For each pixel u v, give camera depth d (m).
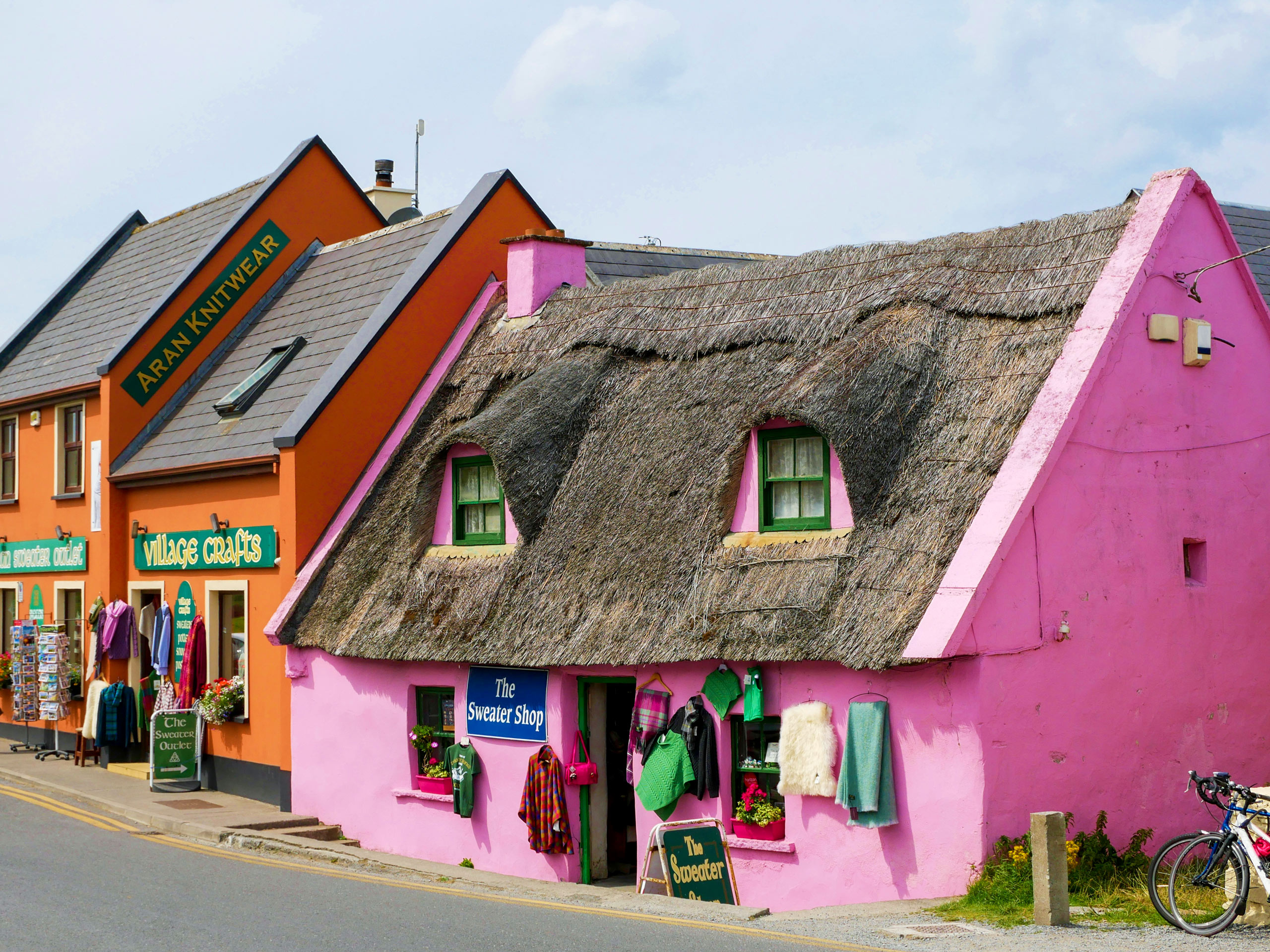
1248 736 13.72
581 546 14.94
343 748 17.22
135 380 22.22
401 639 15.92
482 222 19.92
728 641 12.75
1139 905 10.53
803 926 10.15
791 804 12.61
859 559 12.41
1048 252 13.86
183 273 23.58
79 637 23.61
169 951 9.20
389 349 18.77
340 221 24.59
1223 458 13.82
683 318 16.38
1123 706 12.57
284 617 17.41
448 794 15.85
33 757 23.53
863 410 12.86
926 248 14.93
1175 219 13.41
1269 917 9.78
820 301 15.09
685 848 12.55
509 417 16.02
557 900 11.98
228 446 19.56
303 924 10.16
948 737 11.51
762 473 13.64
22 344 27.62
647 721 13.73
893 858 11.81
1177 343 13.37
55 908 10.80
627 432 15.62
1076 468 12.34
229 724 19.33
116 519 22.14
